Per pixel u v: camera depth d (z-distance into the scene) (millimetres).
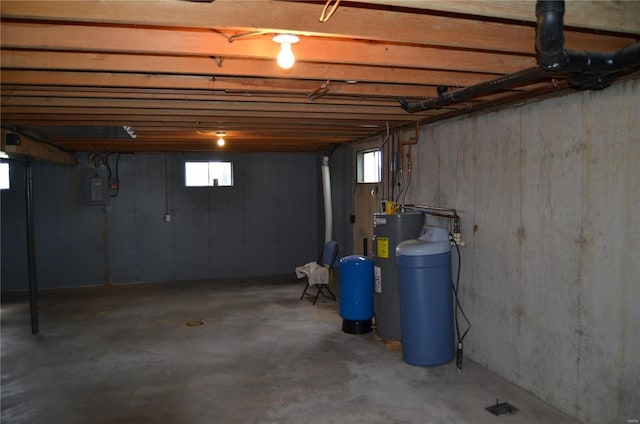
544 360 3371
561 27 1855
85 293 7652
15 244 8031
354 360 4309
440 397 3498
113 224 8430
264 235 9047
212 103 3855
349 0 1755
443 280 4078
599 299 2912
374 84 3514
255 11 1993
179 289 7805
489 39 2357
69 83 2980
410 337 4129
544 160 3312
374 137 6027
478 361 4121
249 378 3955
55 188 8195
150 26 2299
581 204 3021
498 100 3611
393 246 4539
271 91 3332
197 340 5023
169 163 8609
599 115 2869
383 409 3334
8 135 4883
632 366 2709
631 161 2676
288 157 9109
